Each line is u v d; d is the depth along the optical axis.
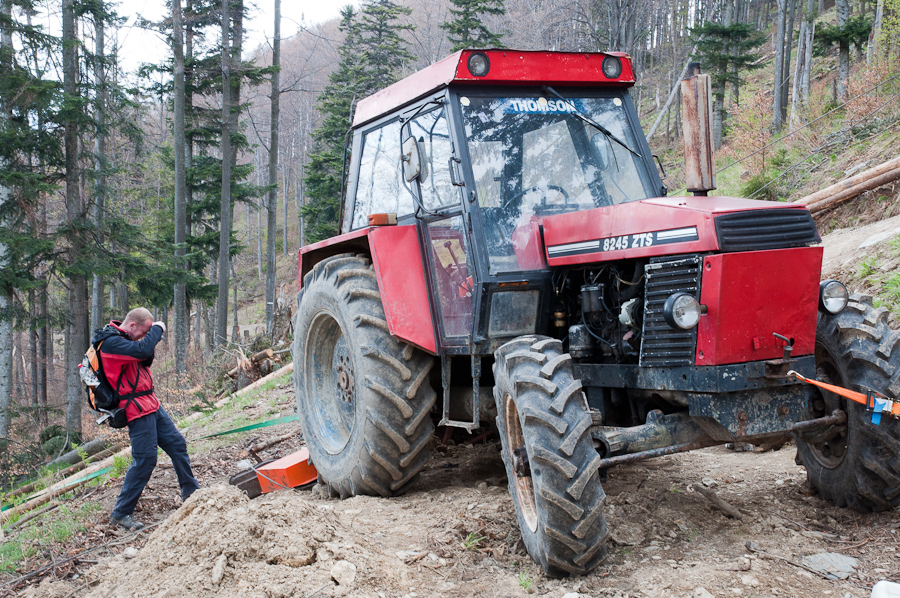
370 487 4.61
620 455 3.32
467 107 4.12
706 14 32.91
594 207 4.23
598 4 24.27
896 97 10.91
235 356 15.71
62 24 18.25
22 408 18.16
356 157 5.52
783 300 3.25
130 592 3.24
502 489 4.56
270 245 25.88
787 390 3.35
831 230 8.55
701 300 3.18
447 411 4.41
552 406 3.12
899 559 3.10
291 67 40.75
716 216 3.16
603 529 3.10
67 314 18.19
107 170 18.48
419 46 40.06
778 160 11.50
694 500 4.00
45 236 17.25
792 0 27.92
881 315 3.62
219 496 3.73
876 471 3.43
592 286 3.74
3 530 5.45
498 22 33.38
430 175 4.43
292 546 3.29
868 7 28.98
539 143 4.22
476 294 3.88
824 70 27.27
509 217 4.03
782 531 3.50
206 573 3.18
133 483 4.98
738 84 25.08
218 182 25.72
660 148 32.22
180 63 21.55
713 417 3.20
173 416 12.91
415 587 3.17
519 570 3.34
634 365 3.54
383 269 4.39
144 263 18.72
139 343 5.01
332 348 5.50
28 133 16.47
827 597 2.82
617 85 4.49
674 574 3.06
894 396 3.32
